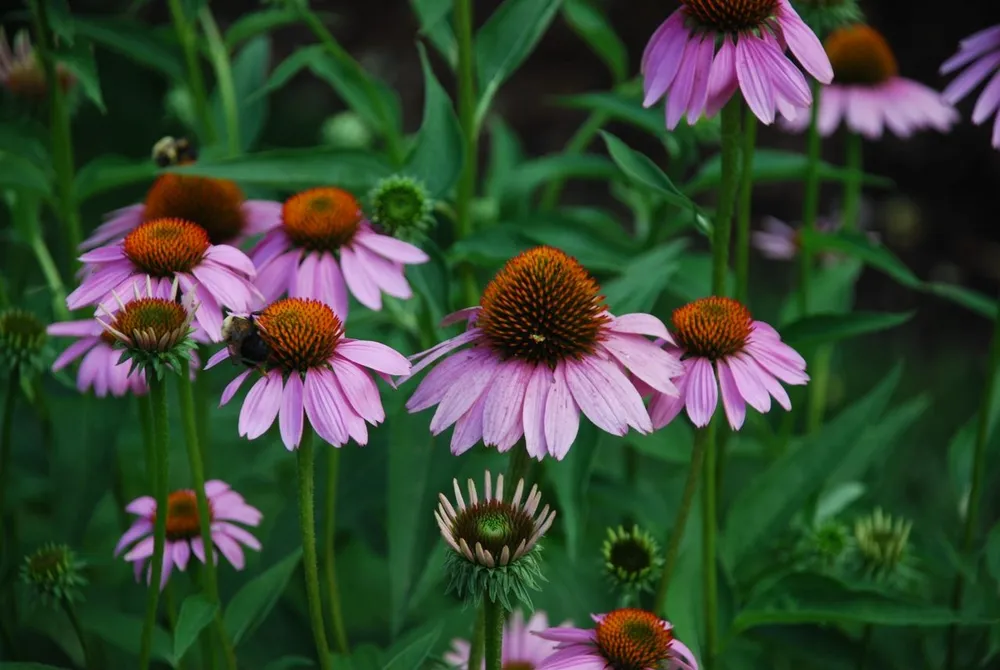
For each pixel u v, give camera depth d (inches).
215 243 33.6
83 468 34.6
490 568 27.3
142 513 31.6
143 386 31.9
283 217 32.3
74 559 32.8
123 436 36.4
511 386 28.6
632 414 28.5
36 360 33.7
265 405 28.3
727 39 30.1
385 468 34.9
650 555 31.9
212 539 31.5
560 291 28.7
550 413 28.4
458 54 35.6
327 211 32.0
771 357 29.8
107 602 35.6
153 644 32.1
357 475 34.8
